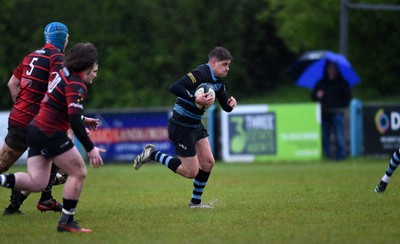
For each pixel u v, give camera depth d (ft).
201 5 404.16
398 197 106.63
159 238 74.08
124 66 398.01
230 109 95.30
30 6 392.68
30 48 388.57
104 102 384.06
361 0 335.88
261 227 79.66
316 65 229.45
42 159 77.05
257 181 143.43
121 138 203.51
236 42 407.03
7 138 92.32
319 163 189.06
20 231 80.38
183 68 403.95
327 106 196.44
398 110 202.90
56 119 74.59
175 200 111.55
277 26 391.04
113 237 74.79
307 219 84.94
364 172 157.48
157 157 95.86
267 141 200.23
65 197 76.33
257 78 412.98
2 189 134.10
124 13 404.77
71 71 74.54
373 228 78.23
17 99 93.40
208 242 71.46
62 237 74.90
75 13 401.49
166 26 405.18
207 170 96.27
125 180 154.61
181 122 92.32
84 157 203.31
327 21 355.36
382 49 356.18
